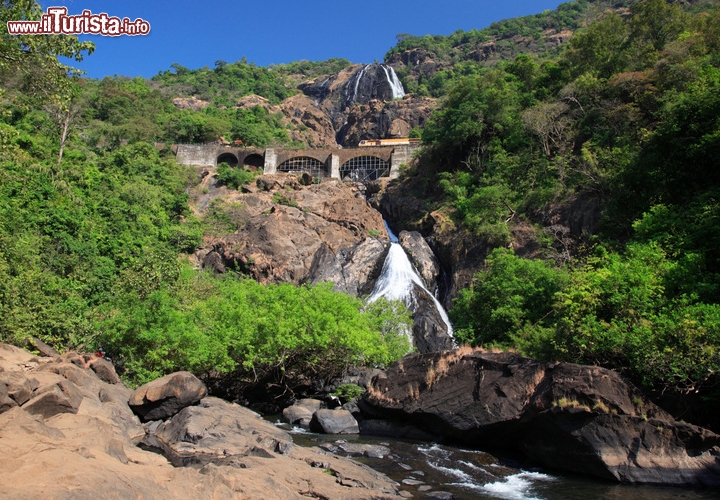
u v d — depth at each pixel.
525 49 127.62
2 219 30.75
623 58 44.44
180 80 130.25
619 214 28.27
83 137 60.03
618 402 13.21
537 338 19.12
